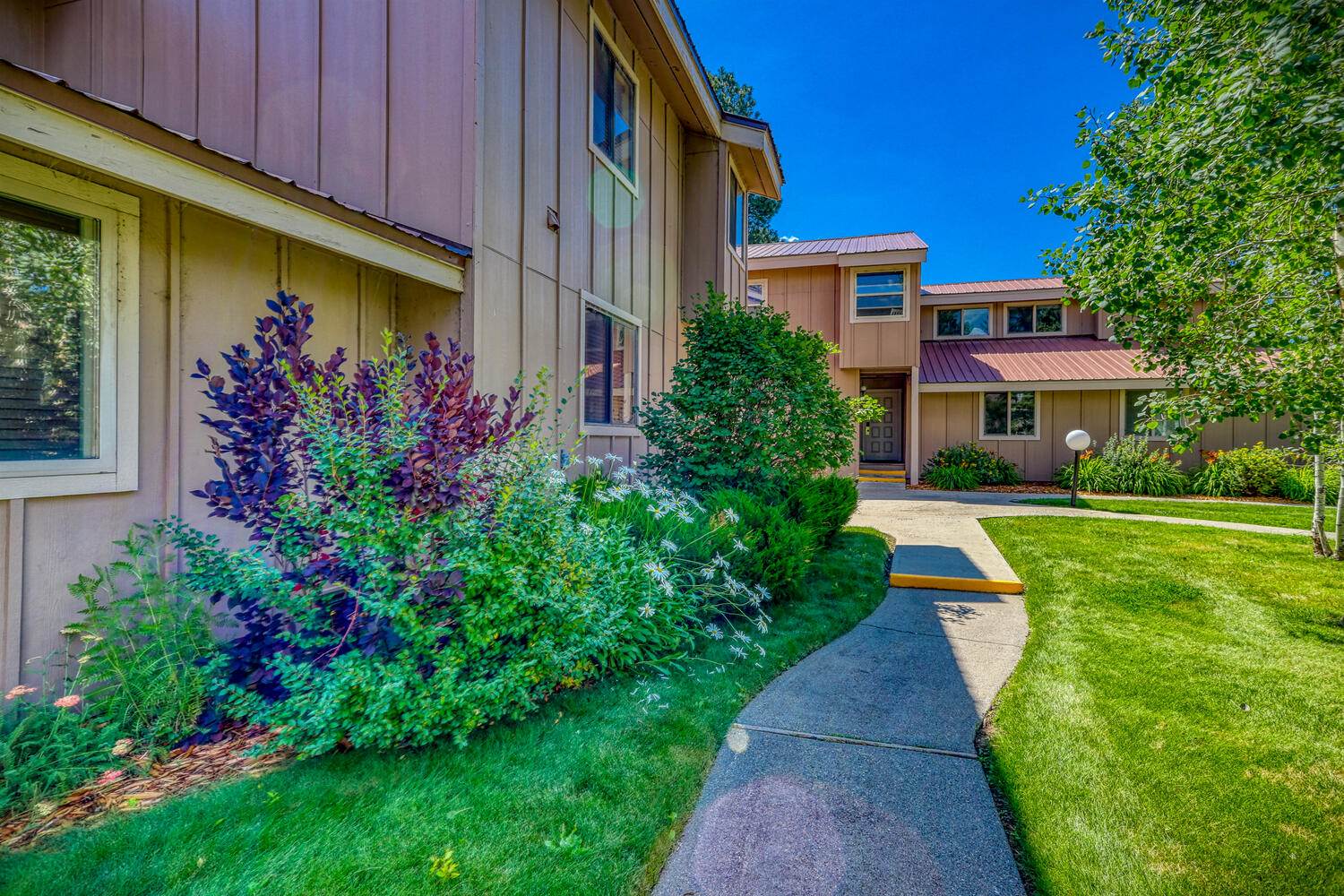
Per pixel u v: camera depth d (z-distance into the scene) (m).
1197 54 2.87
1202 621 4.30
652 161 7.17
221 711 2.56
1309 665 3.52
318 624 2.47
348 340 3.73
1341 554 5.88
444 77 3.99
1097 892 1.85
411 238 3.52
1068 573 5.50
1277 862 1.97
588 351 5.69
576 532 2.98
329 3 4.15
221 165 2.67
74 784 2.16
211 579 2.48
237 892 1.69
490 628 2.52
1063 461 14.03
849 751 2.64
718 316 6.11
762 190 10.55
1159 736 2.74
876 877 1.90
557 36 5.05
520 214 4.51
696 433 5.79
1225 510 9.52
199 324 3.04
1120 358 13.83
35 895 1.67
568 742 2.51
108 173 2.34
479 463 2.70
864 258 13.52
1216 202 3.08
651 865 1.92
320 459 2.41
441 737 2.50
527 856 1.88
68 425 2.62
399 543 2.43
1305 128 2.45
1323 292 3.84
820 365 6.69
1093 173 3.63
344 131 4.15
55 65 4.18
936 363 14.93
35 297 2.54
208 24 4.21
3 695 2.39
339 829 1.95
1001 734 2.79
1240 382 3.93
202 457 3.05
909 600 5.02
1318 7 2.32
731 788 2.36
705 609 3.71
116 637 2.57
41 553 2.52
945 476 13.29
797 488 6.01
